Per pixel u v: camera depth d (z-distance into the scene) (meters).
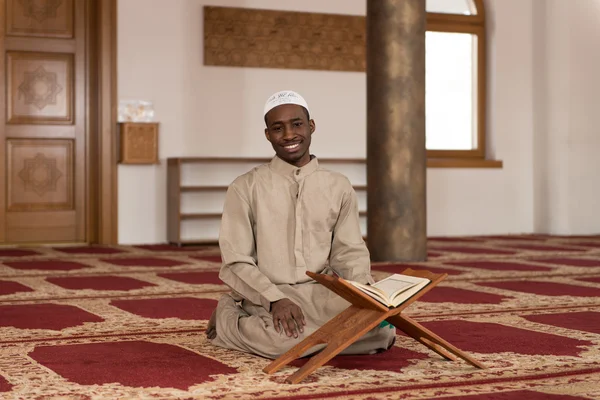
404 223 7.15
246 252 3.12
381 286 2.76
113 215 9.22
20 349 3.28
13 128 9.02
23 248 8.75
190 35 9.41
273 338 2.98
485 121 10.77
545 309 4.46
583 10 10.59
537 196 10.81
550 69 10.62
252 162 9.56
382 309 2.65
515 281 5.79
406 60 7.09
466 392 2.55
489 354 3.16
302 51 9.78
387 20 7.08
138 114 9.24
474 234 10.61
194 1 9.41
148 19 9.27
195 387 2.60
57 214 9.20
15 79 9.02
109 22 9.14
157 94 9.32
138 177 9.29
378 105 7.14
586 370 2.87
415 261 7.20
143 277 6.08
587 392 2.56
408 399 2.47
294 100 3.14
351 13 9.97
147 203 9.33
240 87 9.59
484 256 7.72
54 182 9.20
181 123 9.40
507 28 10.67
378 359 3.05
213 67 9.49
